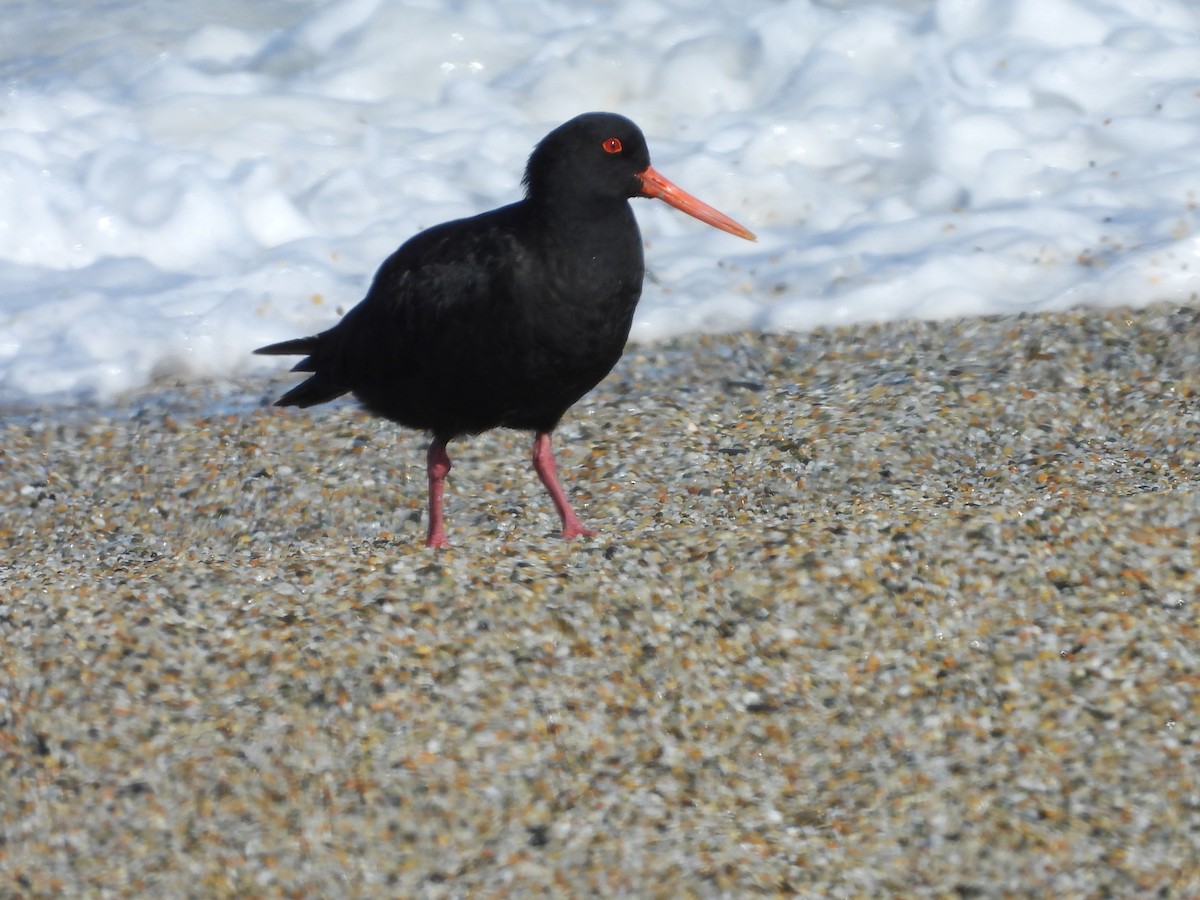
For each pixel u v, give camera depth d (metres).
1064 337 13.14
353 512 11.70
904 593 8.77
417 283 9.89
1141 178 15.79
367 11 19.92
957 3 18.47
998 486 10.91
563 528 10.52
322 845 7.15
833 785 7.61
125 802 7.36
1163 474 10.98
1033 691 8.12
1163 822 7.20
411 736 7.75
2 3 21.28
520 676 8.16
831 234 15.66
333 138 17.97
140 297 14.96
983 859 7.04
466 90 18.84
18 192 16.12
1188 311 13.34
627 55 18.98
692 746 7.88
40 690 8.03
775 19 18.81
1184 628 8.45
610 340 9.91
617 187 9.73
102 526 11.70
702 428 12.45
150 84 19.00
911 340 13.52
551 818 7.36
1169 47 17.77
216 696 8.02
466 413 10.25
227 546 11.40
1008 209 15.48
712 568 8.98
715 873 6.91
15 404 13.40
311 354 11.16
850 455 11.62
